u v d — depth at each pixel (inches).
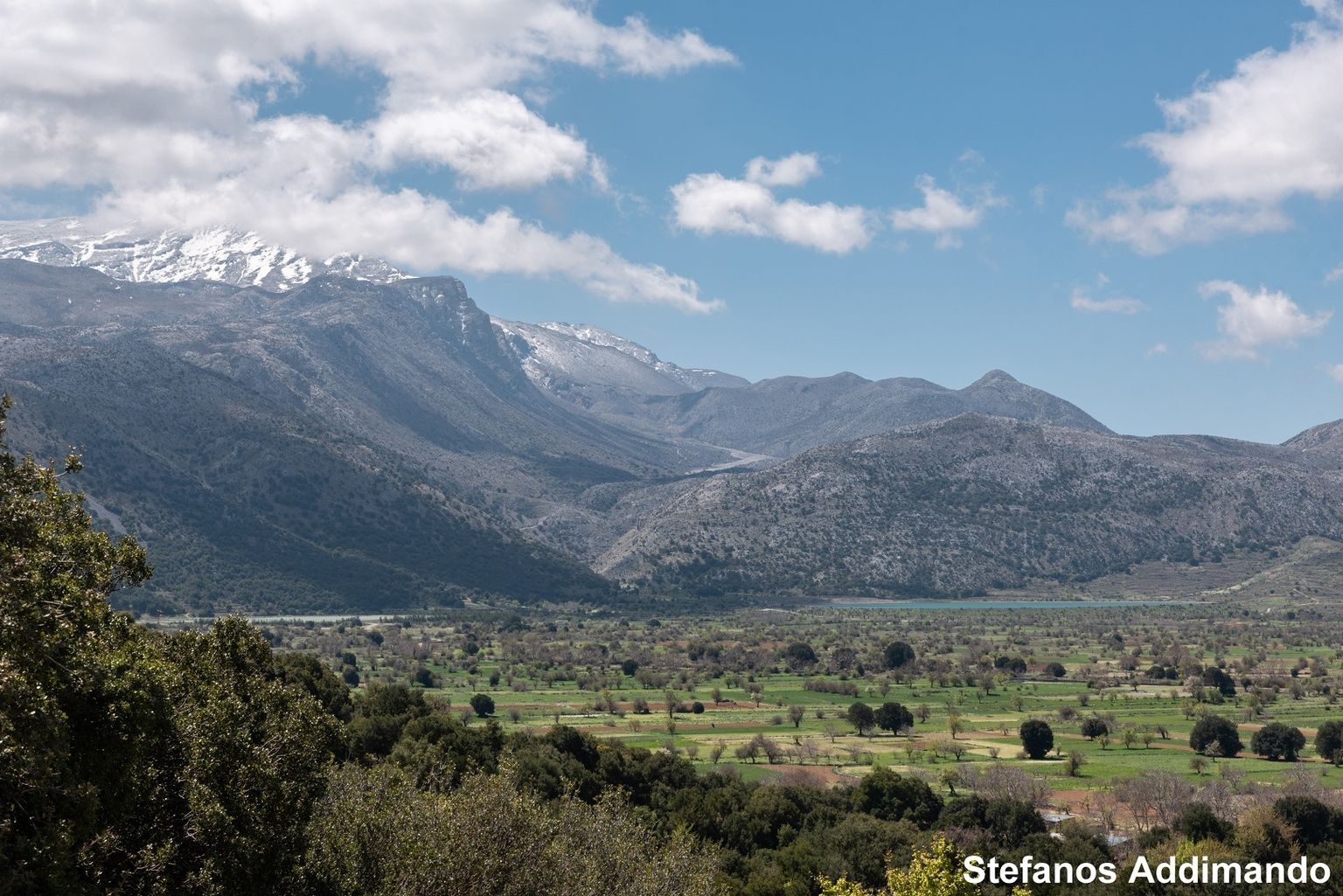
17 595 1264.8
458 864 1926.7
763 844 3831.2
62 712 1299.2
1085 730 6619.1
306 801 1784.0
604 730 6437.0
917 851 2325.3
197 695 1775.3
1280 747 5925.2
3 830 1216.8
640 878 2266.2
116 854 1515.7
